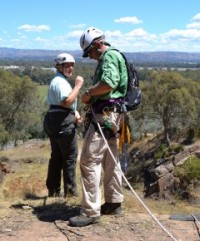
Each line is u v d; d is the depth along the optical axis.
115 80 4.57
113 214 5.28
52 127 6.20
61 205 5.89
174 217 5.24
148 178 30.81
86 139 4.84
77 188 7.14
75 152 6.49
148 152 39.69
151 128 46.41
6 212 5.61
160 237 4.65
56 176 6.79
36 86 63.31
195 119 45.66
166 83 47.69
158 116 45.97
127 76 4.83
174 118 45.28
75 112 6.31
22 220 5.25
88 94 4.67
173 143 33.88
